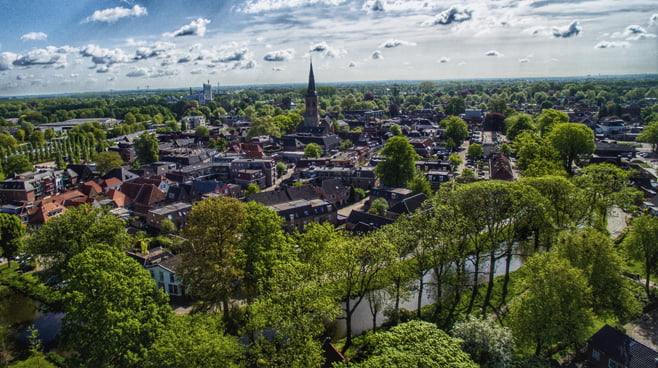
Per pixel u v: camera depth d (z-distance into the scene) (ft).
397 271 206.49
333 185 433.07
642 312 212.23
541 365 154.40
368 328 215.72
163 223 338.95
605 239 204.64
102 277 167.02
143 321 172.04
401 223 239.91
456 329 171.42
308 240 243.81
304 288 175.63
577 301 172.45
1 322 233.96
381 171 450.30
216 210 211.61
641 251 233.35
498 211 245.45
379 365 131.75
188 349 142.51
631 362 162.20
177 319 168.86
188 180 497.05
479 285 250.78
